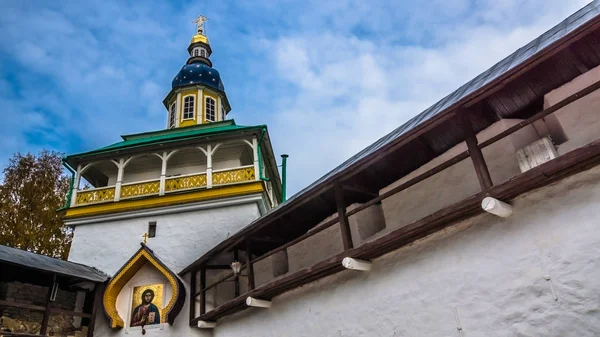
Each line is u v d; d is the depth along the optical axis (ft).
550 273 19.01
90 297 47.16
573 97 18.81
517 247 20.38
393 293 25.23
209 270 45.29
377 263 26.76
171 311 41.78
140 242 50.60
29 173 74.02
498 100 24.76
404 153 28.55
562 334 18.12
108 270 49.65
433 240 24.09
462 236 22.77
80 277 43.80
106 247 51.47
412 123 30.53
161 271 44.39
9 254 40.60
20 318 41.14
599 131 20.90
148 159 60.29
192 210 51.96
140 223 52.44
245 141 56.18
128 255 50.37
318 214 34.58
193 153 59.98
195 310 42.65
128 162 57.26
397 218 29.48
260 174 52.60
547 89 24.04
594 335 17.22
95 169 61.46
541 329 18.78
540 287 19.19
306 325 29.96
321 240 34.32
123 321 44.34
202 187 52.49
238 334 36.24
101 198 54.70
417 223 23.44
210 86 81.00
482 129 26.91
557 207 19.44
